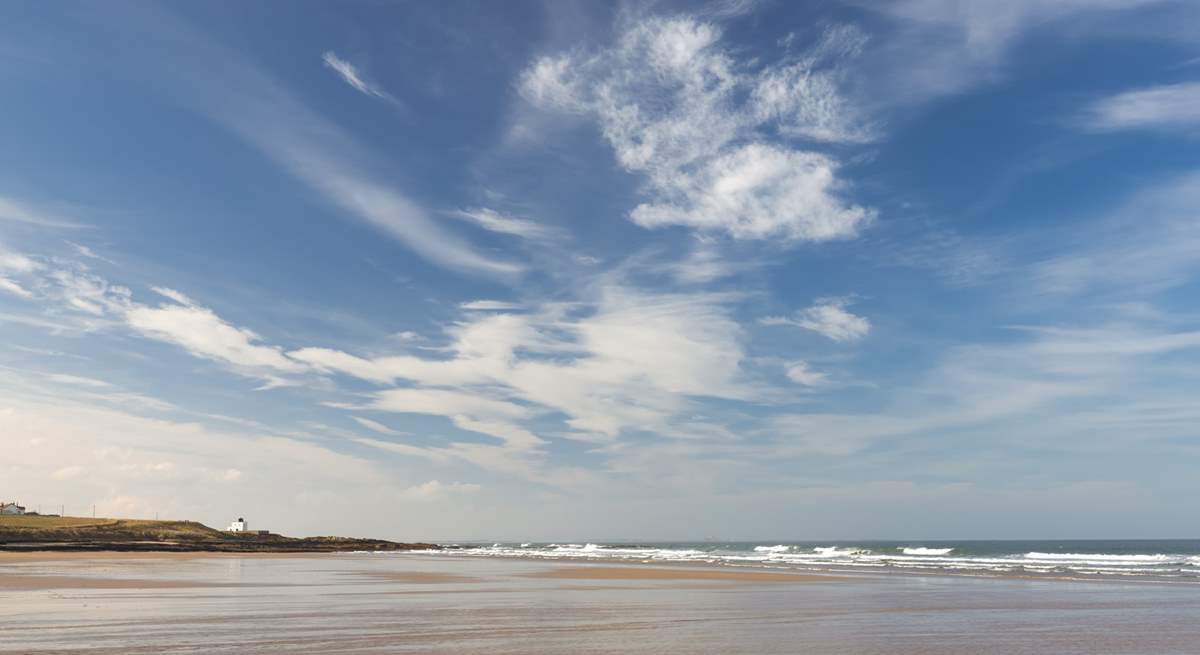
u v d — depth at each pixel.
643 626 19.44
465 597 28.62
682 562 66.88
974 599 27.53
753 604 25.73
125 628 18.69
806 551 114.38
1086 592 30.47
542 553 109.44
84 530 121.62
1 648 15.54
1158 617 21.78
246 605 24.95
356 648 15.53
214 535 139.38
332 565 63.00
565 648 15.68
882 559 70.38
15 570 49.22
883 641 16.95
